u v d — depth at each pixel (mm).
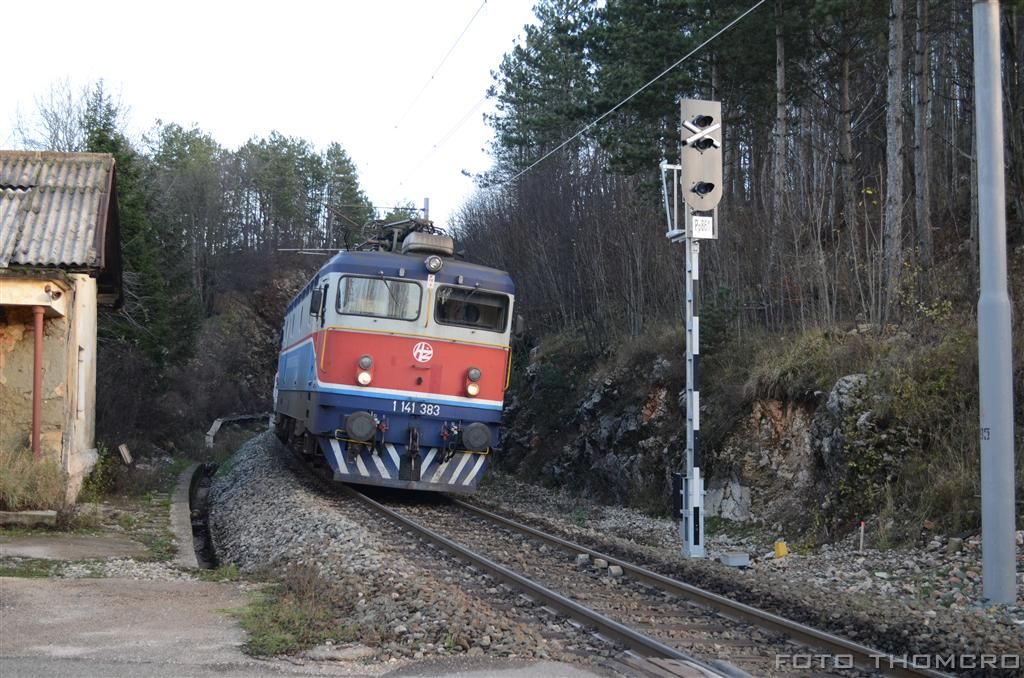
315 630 6996
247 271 60562
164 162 65125
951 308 15336
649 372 19812
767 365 16266
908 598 9391
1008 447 9281
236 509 15680
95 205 14430
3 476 11555
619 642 7328
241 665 6027
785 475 14867
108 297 18281
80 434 14805
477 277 15922
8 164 15258
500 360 16031
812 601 8828
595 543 12789
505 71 38469
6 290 12203
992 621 8141
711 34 21328
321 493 16734
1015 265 17188
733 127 28484
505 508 17250
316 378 15539
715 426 16656
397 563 9312
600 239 25641
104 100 37094
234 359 53000
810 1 20438
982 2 9508
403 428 15500
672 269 21938
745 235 20922
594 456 20250
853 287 17594
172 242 38125
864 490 13016
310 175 74500
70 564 9438
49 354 12898
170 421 27875
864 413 13469
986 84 9461
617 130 23750
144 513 14273
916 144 19641
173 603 7637
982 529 9367
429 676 5996
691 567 10656
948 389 13047
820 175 21047
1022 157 19172
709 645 7469
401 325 15484
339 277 15391
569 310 28344
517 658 6555
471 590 9258
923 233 18984
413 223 17172
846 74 23125
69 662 5840
